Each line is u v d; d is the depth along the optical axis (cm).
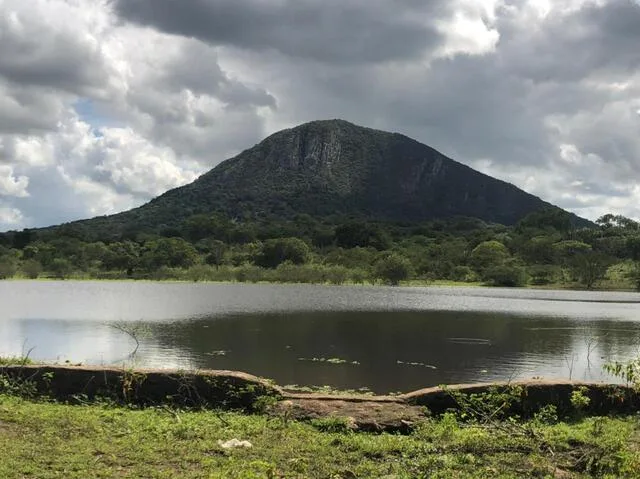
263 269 10000
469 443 826
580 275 9700
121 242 12544
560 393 1021
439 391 1009
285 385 1712
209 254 11356
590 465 767
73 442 788
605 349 2530
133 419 917
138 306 4434
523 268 10188
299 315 3900
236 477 688
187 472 707
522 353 2392
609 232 13438
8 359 1303
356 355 2273
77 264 10588
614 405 1030
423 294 6956
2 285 7662
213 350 2312
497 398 982
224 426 902
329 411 962
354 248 11300
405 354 2323
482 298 6469
